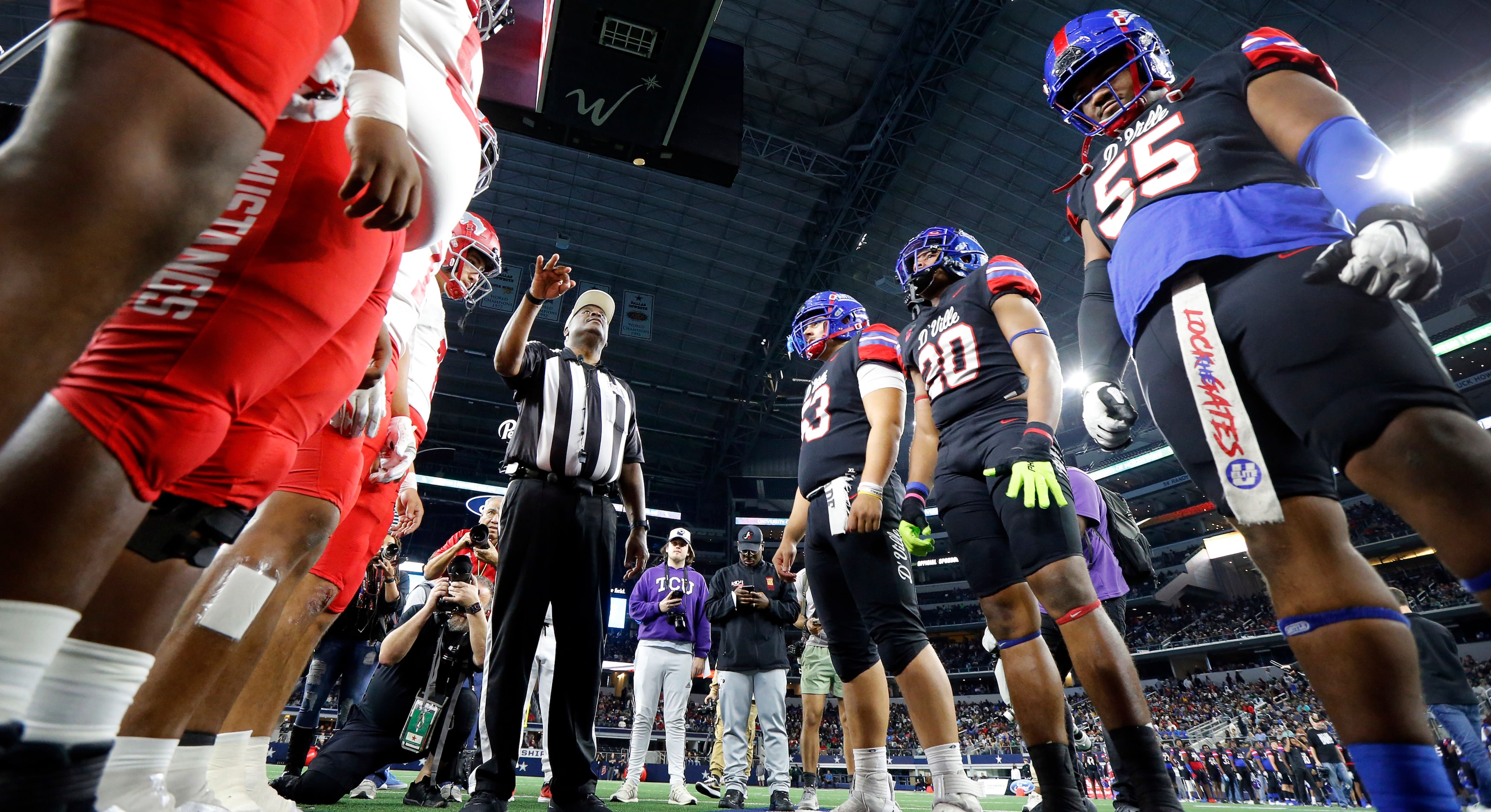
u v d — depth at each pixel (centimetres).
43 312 59
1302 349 105
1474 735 476
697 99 813
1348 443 100
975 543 215
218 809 151
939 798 229
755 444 3997
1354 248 95
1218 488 124
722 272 3064
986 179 2472
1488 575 88
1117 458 3356
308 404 124
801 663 597
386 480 241
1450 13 1838
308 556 171
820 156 2530
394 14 106
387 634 536
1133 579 379
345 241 107
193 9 71
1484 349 2531
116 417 77
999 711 3334
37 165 61
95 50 66
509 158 2623
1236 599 3250
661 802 527
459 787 415
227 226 95
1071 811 181
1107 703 172
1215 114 139
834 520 265
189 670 132
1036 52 2109
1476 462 89
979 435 217
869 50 2238
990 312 233
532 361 279
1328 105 118
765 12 2177
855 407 291
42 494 69
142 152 66
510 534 254
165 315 85
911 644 244
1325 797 1448
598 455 269
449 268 323
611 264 3073
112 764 120
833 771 3027
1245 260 118
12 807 72
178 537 97
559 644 255
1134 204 146
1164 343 129
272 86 80
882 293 2972
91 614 87
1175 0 1931
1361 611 103
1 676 61
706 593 628
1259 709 2727
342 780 325
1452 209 2330
